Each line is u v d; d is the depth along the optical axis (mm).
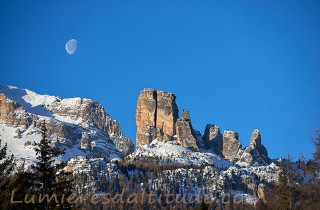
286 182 53094
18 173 48750
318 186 46812
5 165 47562
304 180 50625
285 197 52188
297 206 51219
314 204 47219
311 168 45938
